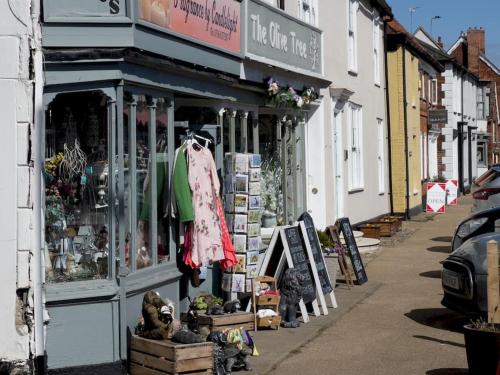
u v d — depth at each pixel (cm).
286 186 1341
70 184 751
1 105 691
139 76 778
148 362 738
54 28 715
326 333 962
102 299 739
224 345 780
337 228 1338
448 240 2003
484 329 733
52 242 742
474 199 1658
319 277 1099
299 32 1319
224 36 989
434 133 3522
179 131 973
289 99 1203
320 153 1627
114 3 736
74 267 746
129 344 761
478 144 5459
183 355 715
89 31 725
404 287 1302
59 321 724
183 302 918
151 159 826
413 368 794
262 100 1183
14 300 691
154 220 830
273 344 902
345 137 1897
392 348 881
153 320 748
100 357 740
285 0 1422
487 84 5534
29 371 689
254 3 1097
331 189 1702
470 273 913
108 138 747
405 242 1977
